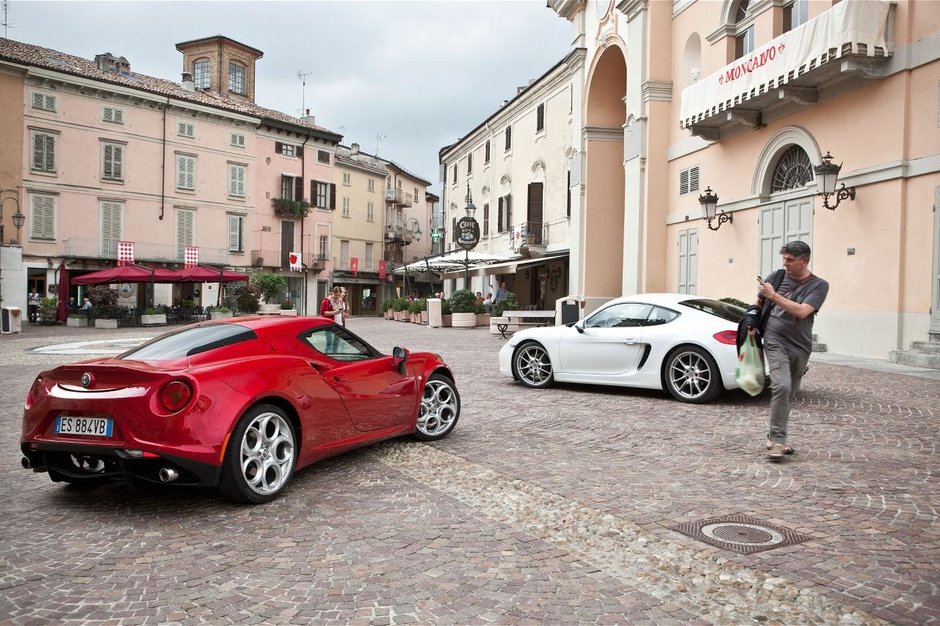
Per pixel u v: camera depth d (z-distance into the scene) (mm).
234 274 33312
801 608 2953
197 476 4188
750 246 16203
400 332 23672
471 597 3107
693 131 17047
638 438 6418
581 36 24922
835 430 6555
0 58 33375
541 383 9844
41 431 4453
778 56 13609
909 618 2846
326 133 50719
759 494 4602
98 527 4105
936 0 11586
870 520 4055
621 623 2852
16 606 3037
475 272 32250
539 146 33750
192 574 3385
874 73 12328
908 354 11508
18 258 34625
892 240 12281
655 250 19766
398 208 65000
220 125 43844
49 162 35844
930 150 11664
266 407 4586
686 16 18719
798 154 14953
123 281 29781
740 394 8898
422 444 6281
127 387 4234
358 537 3898
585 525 4055
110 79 37875
